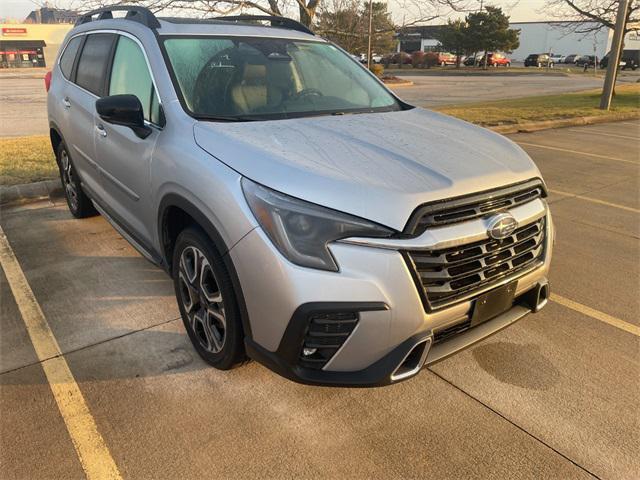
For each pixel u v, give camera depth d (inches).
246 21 179.9
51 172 257.8
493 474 89.7
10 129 452.8
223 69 131.1
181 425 99.0
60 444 94.1
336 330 86.7
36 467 89.4
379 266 84.7
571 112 538.9
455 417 102.4
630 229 208.4
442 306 90.1
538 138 404.8
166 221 118.4
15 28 1766.7
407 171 94.1
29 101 709.9
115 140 139.7
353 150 101.2
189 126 112.3
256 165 94.6
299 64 146.3
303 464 90.8
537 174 108.3
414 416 102.6
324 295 84.7
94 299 144.5
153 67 126.3
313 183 88.7
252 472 89.0
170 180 110.3
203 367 115.5
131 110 117.0
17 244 181.9
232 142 102.3
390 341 87.4
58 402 104.3
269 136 106.3
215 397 106.4
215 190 96.7
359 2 471.5
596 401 107.7
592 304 147.8
